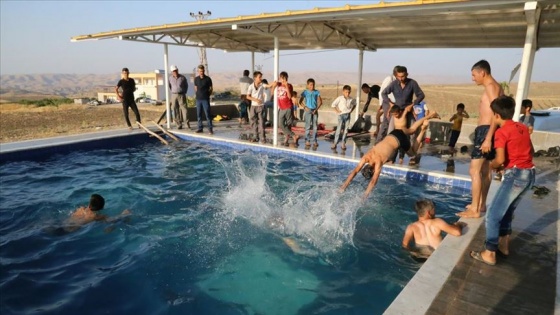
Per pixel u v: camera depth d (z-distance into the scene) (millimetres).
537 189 6027
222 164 9055
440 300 3105
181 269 4293
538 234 4438
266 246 4863
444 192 7000
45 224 5516
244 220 5668
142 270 4254
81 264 4391
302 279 4098
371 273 4215
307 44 14500
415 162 8625
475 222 4852
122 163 9211
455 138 10430
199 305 3629
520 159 3492
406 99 8070
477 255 3863
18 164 8930
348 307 3600
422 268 3652
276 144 10453
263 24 9422
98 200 5930
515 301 3098
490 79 4688
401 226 5461
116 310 3533
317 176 7984
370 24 9484
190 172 8359
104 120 18031
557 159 8969
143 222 5609
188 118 14508
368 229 5355
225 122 15438
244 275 4176
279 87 10492
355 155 9211
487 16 7707
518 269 3633
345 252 4691
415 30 9828
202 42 14523
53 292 3801
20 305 3561
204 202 6434
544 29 8289
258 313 3514
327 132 12711
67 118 18750
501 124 3713
